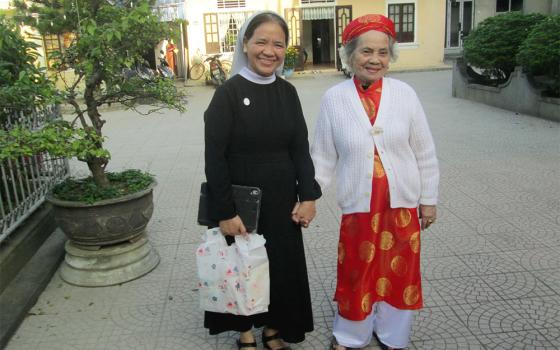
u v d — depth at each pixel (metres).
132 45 3.38
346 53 2.40
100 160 3.52
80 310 3.20
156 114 11.02
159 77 3.75
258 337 2.84
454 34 21.33
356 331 2.61
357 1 18.05
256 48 2.27
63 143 3.03
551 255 3.61
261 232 2.41
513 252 3.69
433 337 2.77
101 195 3.37
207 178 2.31
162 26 3.36
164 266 3.76
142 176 3.77
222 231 2.38
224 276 2.36
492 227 4.16
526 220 4.26
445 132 7.90
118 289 3.44
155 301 3.28
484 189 5.10
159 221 4.68
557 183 5.14
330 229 4.30
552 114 8.18
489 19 10.22
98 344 2.85
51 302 3.29
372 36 2.30
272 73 2.36
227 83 2.33
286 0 17.88
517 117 8.70
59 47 3.93
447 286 3.28
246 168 2.35
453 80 11.55
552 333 2.75
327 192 5.21
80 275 3.49
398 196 2.40
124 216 3.40
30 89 3.25
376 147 2.37
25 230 3.81
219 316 2.54
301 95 13.16
